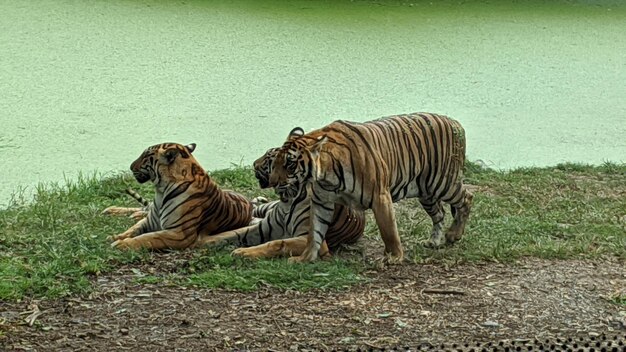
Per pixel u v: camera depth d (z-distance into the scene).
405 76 21.11
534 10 28.89
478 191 14.02
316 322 8.90
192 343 8.38
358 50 23.00
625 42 25.39
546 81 21.39
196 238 10.77
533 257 10.96
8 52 21.17
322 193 10.16
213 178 13.88
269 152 10.67
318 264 10.10
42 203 12.22
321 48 22.92
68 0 25.98
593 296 9.83
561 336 8.80
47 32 22.83
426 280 10.04
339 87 19.92
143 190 13.17
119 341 8.34
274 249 10.40
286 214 10.78
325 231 10.41
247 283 9.55
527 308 9.44
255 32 23.91
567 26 26.97
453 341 8.59
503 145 16.88
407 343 8.52
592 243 11.54
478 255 10.79
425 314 9.18
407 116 10.86
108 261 10.09
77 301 9.12
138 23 24.03
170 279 9.68
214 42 22.80
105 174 14.02
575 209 13.11
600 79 21.81
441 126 10.91
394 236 10.39
